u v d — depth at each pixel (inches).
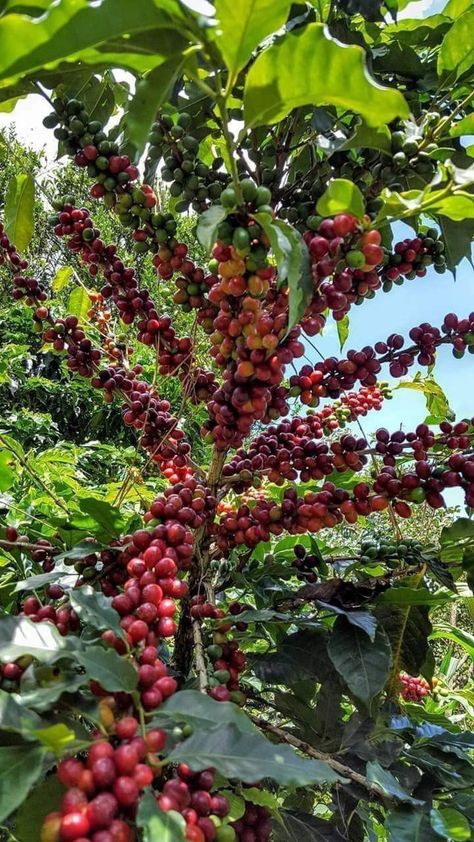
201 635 21.9
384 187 23.4
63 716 15.2
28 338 120.3
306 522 23.5
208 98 25.9
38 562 24.9
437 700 45.9
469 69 24.6
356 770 22.7
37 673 15.4
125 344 32.8
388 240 30.2
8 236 30.7
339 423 31.1
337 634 22.5
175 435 27.8
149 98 15.6
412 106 27.6
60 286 37.9
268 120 16.5
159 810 12.4
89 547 21.0
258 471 25.8
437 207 18.1
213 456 25.1
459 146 25.2
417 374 34.2
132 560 18.1
